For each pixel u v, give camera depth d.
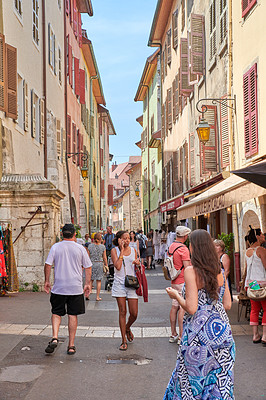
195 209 13.09
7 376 6.17
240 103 13.92
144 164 49.09
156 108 39.09
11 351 7.36
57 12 25.94
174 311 8.21
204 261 4.02
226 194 9.95
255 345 7.72
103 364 6.79
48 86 22.97
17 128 16.88
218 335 3.92
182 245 8.20
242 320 9.88
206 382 3.88
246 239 8.05
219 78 16.31
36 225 15.14
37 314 10.57
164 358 7.13
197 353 3.90
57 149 24.80
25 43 18.45
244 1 13.12
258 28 12.16
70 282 7.38
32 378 6.11
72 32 31.67
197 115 20.30
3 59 15.09
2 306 11.66
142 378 6.14
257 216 13.27
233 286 15.62
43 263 15.06
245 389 5.65
